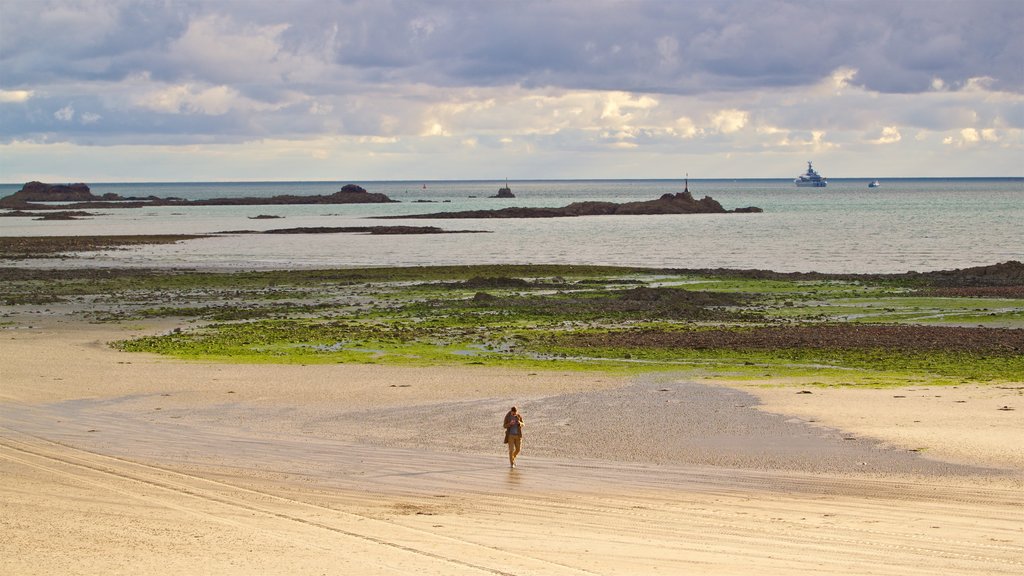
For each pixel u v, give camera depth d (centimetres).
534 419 2888
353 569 1578
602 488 2172
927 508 1995
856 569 1606
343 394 3272
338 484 2208
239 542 1738
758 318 5316
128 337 4731
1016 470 2280
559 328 4972
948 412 2905
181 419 2903
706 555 1681
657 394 3250
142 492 2116
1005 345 4231
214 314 5591
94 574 1550
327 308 5856
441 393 3288
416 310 5712
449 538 1777
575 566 1609
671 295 6212
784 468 2333
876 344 4309
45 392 3309
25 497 2055
